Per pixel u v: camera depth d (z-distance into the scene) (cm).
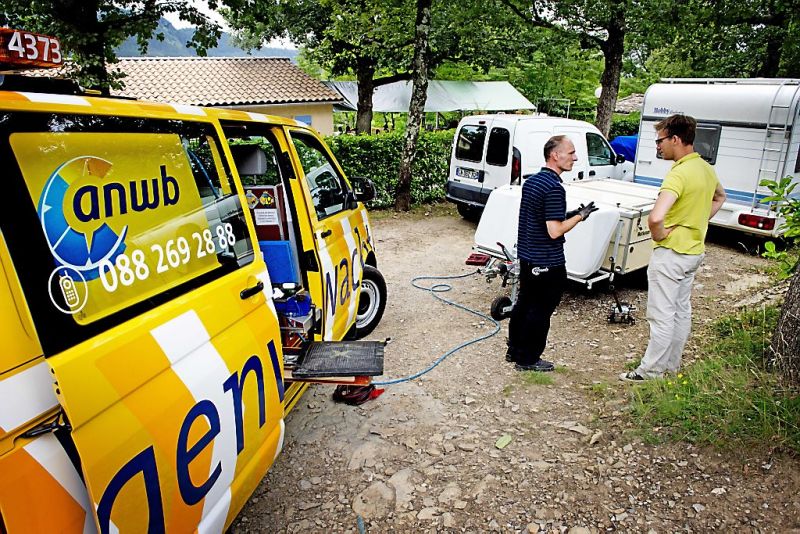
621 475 330
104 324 181
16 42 187
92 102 198
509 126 917
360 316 543
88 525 168
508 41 1945
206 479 221
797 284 387
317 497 324
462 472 343
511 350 486
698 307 621
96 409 168
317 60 2156
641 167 1013
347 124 3086
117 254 194
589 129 1021
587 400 421
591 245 567
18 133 167
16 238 158
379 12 1140
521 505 312
